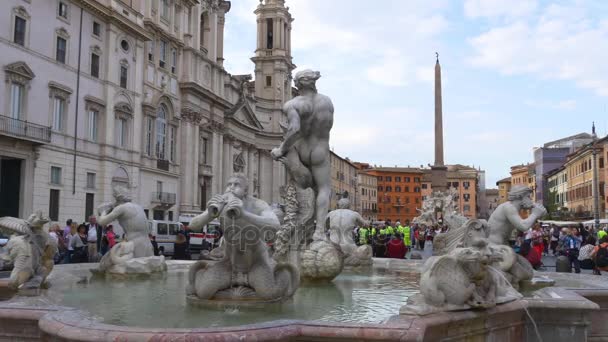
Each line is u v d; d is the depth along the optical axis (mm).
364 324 3674
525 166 139125
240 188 5141
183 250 13992
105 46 41031
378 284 6887
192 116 54594
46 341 3811
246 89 71938
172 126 52062
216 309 4902
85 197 38688
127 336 3326
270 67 84750
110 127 41156
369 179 134500
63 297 5645
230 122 67688
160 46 49562
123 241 7879
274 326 3547
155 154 48312
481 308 4281
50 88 35250
